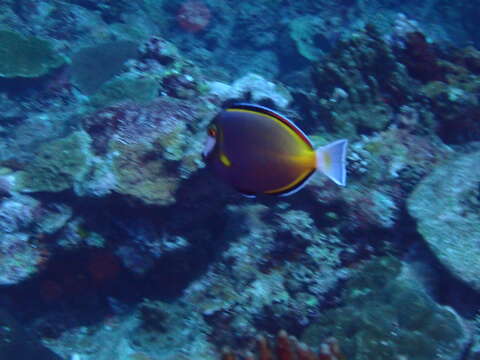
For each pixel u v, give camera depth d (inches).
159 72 109.2
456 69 97.5
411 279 62.6
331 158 28.0
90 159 77.0
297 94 100.5
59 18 162.7
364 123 85.2
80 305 84.7
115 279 83.7
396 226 73.1
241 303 70.2
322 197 75.0
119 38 168.4
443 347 54.6
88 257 78.6
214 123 30.8
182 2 219.0
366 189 76.5
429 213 68.0
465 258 62.1
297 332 67.4
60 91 130.0
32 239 76.0
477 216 66.4
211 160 31.1
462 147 84.9
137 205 72.4
